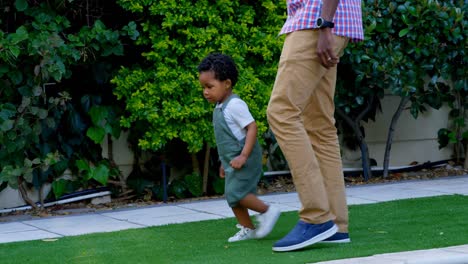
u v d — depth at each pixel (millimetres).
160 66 6422
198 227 5410
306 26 4324
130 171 6977
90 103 6613
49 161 6258
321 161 4754
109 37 6262
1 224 5863
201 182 7008
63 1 6328
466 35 7332
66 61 6281
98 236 5141
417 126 8250
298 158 4406
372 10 7117
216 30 6480
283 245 4453
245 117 4840
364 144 7777
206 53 6453
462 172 8125
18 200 6531
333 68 4688
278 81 4418
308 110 4719
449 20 7223
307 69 4371
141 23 6484
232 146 4867
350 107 7504
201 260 4285
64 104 6387
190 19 6359
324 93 4688
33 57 6105
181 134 6477
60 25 6312
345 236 4711
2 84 6184
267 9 6773
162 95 6434
